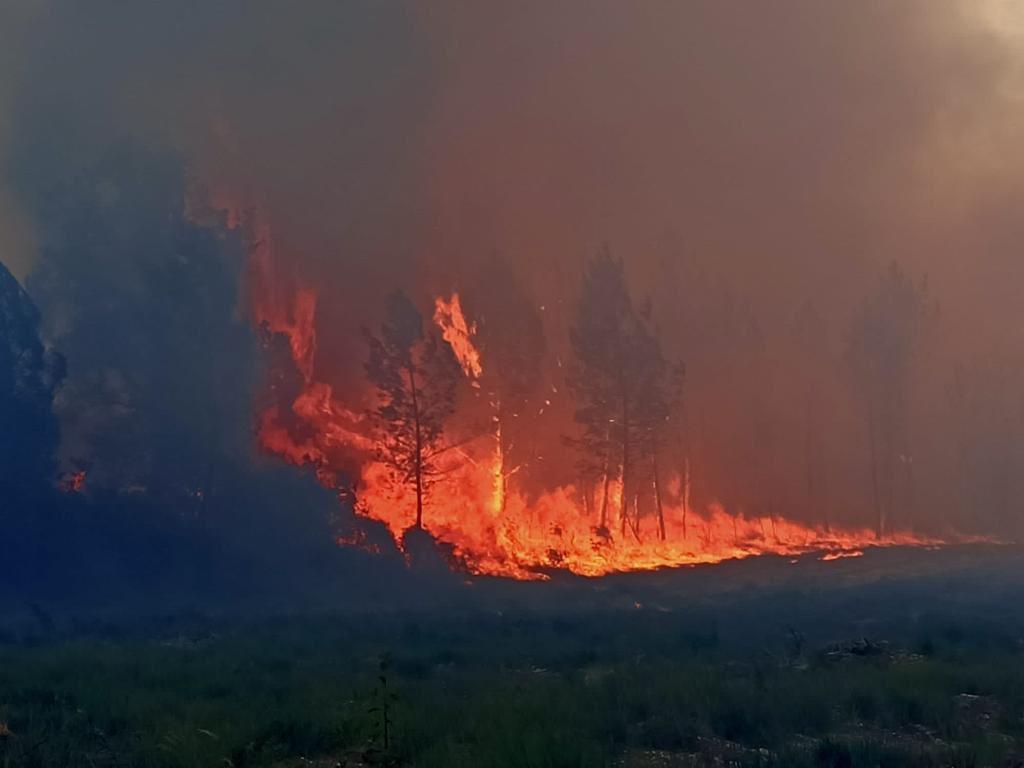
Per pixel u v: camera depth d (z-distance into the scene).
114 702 13.62
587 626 26.17
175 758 10.46
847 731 11.82
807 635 23.52
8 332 40.91
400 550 45.53
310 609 36.88
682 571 47.31
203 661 18.97
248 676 16.52
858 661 17.33
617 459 55.66
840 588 37.12
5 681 16.34
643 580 43.84
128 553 40.44
